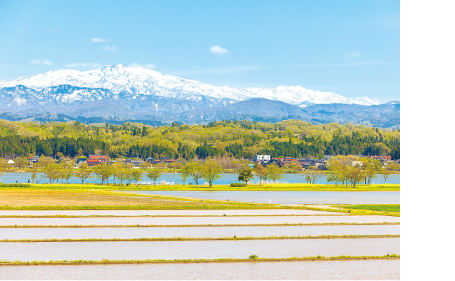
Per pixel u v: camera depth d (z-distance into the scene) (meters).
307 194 136.88
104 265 38.94
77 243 47.72
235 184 173.12
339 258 41.69
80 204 86.69
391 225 62.12
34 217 66.44
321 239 51.06
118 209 78.75
